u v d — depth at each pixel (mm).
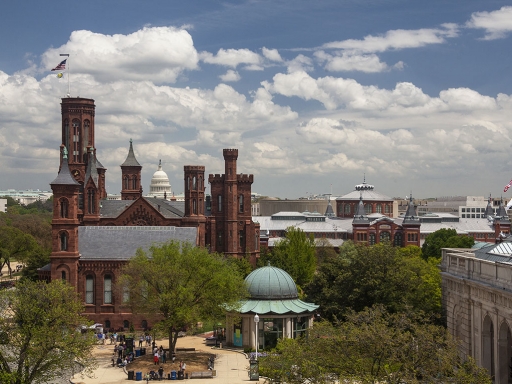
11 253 196625
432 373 58438
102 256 122312
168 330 96188
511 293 64688
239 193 175750
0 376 61781
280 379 61594
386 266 102875
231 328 105938
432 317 92812
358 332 60031
